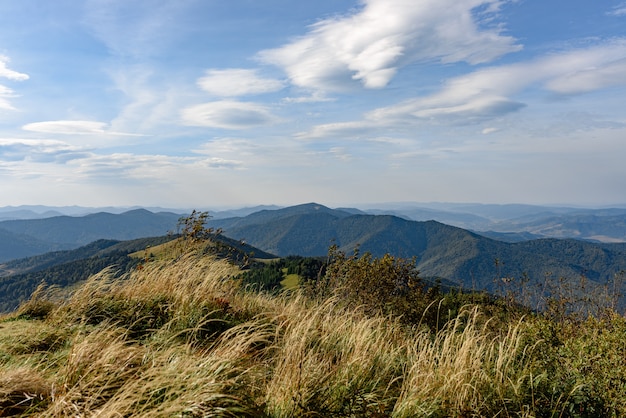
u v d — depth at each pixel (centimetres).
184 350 467
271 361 502
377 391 446
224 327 609
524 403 454
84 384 347
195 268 757
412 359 557
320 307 729
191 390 345
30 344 471
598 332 567
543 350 575
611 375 455
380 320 739
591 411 444
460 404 425
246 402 353
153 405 332
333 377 453
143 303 629
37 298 662
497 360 534
